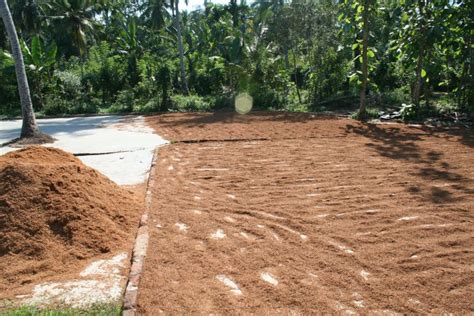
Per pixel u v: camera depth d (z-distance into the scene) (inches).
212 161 331.9
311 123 524.7
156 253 167.6
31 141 429.4
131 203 221.5
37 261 161.0
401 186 255.3
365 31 541.6
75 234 174.4
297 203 228.5
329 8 733.3
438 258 163.6
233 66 806.5
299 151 363.9
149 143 413.1
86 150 383.2
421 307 132.3
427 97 590.6
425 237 182.7
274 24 806.5
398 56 576.4
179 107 732.7
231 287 144.1
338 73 735.7
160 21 1048.2
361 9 542.0
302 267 157.6
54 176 198.5
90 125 568.7
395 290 141.7
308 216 209.2
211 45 1101.1
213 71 920.9
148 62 906.7
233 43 836.6
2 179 193.9
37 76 772.0
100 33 1253.7
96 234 178.1
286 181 271.4
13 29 426.0
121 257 167.2
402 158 328.5
